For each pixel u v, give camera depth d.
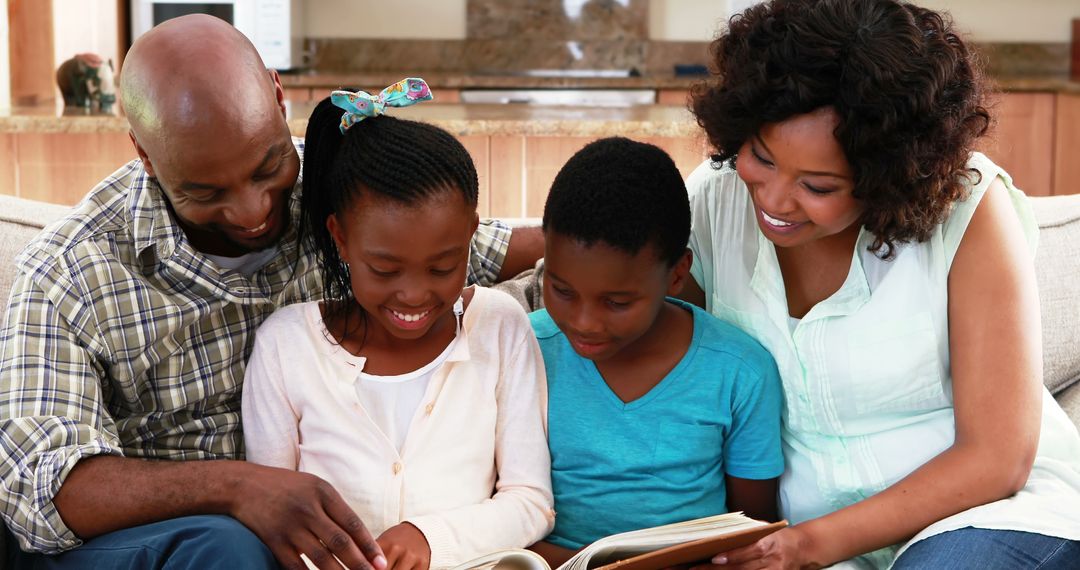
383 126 1.32
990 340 1.33
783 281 1.46
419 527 1.29
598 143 1.36
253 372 1.41
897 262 1.38
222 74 1.24
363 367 1.41
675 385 1.44
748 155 1.31
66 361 1.33
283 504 1.21
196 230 1.42
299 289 1.51
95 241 1.38
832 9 1.23
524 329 1.48
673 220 1.33
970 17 5.73
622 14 5.85
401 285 1.29
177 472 1.25
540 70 5.89
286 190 1.34
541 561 1.21
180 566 1.18
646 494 1.43
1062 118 4.96
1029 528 1.27
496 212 3.20
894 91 1.19
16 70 4.19
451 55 5.86
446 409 1.41
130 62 1.27
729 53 1.34
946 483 1.31
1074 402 1.73
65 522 1.25
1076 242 1.79
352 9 5.80
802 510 1.48
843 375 1.42
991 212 1.37
